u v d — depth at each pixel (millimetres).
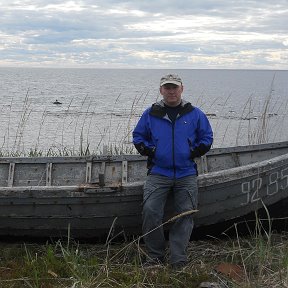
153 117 5082
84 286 4344
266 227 5930
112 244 5750
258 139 10906
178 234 5012
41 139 17375
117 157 6934
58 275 4688
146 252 5309
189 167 5098
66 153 11148
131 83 110750
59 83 109000
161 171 5055
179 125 5027
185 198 5043
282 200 5812
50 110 30156
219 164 7332
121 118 24281
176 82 4906
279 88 67750
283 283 4316
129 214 5461
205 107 30891
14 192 5328
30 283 4523
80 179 6910
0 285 4477
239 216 5645
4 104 33969
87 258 5176
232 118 24016
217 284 4438
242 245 5574
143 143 5070
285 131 16141
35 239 5715
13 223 5547
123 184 5320
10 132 18953
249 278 4543
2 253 5438
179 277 4684
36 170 6977
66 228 5555
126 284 4469
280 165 5668
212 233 5785
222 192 5426
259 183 5574
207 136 5078
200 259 5152
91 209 5422
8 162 6996
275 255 4996
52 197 5348
